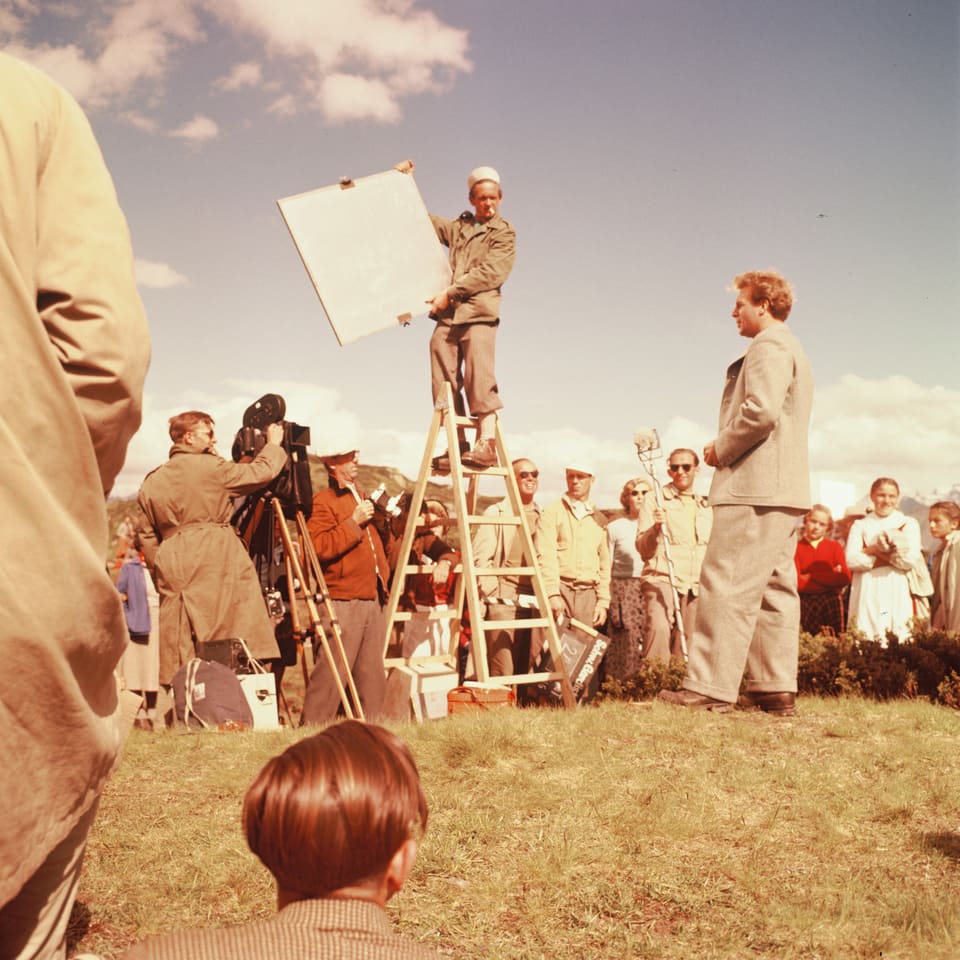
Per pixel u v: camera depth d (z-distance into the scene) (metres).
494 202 7.84
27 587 1.55
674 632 8.57
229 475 6.77
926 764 4.93
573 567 8.67
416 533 8.26
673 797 4.27
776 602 6.14
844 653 7.52
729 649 6.03
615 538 9.65
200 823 3.92
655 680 7.75
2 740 1.56
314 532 7.43
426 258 7.83
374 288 7.67
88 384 1.68
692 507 8.80
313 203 7.65
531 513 9.01
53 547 1.58
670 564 8.03
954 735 5.60
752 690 6.16
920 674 7.39
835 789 4.48
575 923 3.18
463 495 7.53
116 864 3.52
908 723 5.84
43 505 1.58
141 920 3.10
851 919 3.21
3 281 1.57
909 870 3.64
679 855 3.73
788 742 5.33
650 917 3.24
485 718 5.39
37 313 1.62
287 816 1.21
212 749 5.15
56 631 1.59
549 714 5.84
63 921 2.01
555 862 3.57
